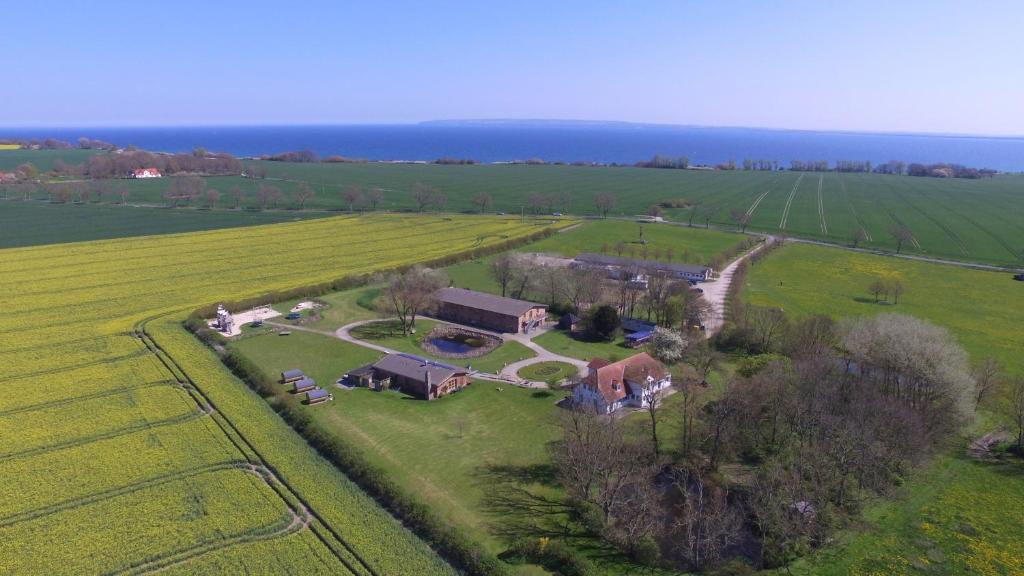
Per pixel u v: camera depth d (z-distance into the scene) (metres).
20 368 93.44
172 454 72.00
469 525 62.38
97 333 108.44
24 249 162.62
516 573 55.03
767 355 96.44
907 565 56.66
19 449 71.69
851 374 86.88
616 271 155.62
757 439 76.50
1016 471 73.06
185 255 165.00
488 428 82.88
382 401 90.44
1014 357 109.31
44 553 55.03
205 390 88.25
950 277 167.50
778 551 57.03
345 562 55.47
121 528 58.72
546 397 92.44
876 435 70.94
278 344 110.62
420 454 75.81
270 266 158.12
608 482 66.56
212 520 60.34
